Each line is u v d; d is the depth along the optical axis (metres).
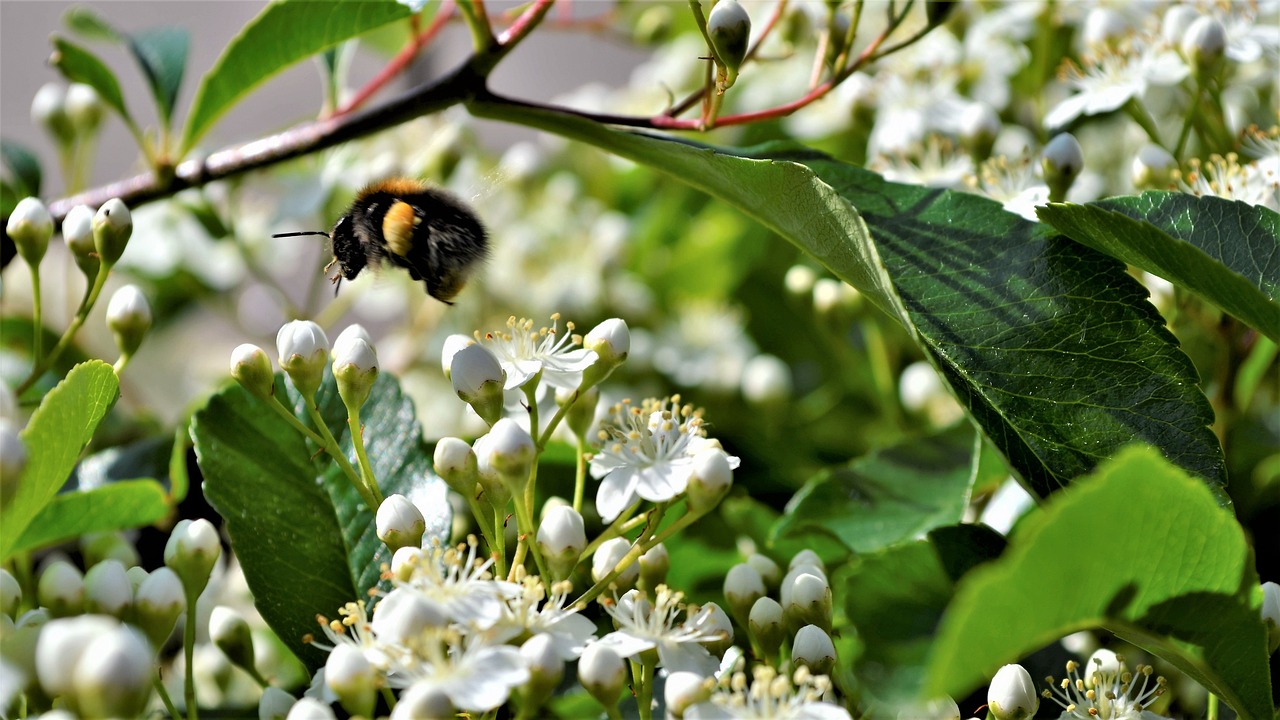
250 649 0.31
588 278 0.41
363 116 0.32
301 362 0.30
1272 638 0.29
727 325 0.40
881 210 0.31
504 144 0.57
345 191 0.38
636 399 0.38
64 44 0.33
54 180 0.57
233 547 0.31
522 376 0.30
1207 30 0.33
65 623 0.27
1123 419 0.29
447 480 0.30
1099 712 0.30
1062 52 0.36
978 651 0.27
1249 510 0.34
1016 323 0.30
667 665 0.29
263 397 0.30
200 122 0.33
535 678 0.28
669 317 0.40
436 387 0.40
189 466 0.33
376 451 0.31
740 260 0.39
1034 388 0.30
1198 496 0.27
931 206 0.31
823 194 0.29
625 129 0.31
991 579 0.27
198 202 0.37
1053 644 0.31
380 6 0.32
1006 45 0.37
